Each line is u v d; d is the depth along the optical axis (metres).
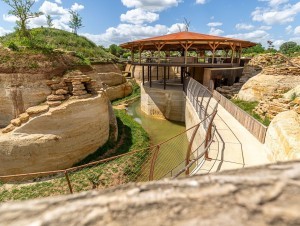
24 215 1.19
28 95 17.02
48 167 15.66
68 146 16.44
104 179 14.65
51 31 47.06
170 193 1.28
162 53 60.25
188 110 23.31
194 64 28.03
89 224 1.12
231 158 10.51
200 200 1.21
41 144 15.31
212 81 25.83
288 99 15.77
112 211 1.19
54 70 18.03
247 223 1.02
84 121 17.34
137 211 1.18
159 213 1.15
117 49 81.19
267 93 20.48
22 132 15.30
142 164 16.73
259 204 1.12
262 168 1.43
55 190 13.55
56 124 16.02
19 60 17.25
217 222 1.05
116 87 41.72
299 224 0.98
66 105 16.42
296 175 1.29
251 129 13.68
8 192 13.63
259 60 31.14
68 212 1.19
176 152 18.69
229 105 18.12
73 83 17.66
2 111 17.30
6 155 14.90
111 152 18.66
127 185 1.42
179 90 28.36
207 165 9.86
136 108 35.75
